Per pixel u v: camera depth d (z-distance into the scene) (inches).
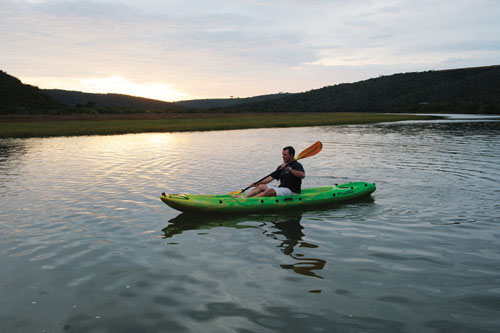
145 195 297.3
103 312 126.6
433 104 4202.8
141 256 175.5
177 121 1674.5
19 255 176.7
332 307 128.6
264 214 246.8
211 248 185.5
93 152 595.2
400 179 351.9
